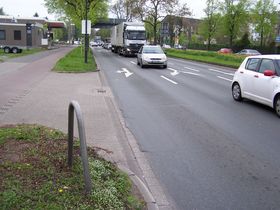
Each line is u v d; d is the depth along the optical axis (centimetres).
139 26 4266
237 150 732
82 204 437
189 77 2122
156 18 6469
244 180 581
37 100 1199
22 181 481
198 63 3575
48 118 940
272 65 1136
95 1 4534
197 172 614
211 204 500
